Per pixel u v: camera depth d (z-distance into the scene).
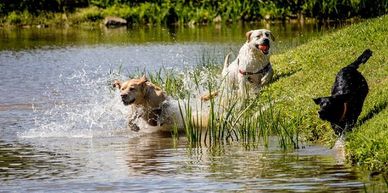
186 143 14.33
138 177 11.62
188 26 41.19
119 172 12.03
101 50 30.59
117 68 25.14
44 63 27.09
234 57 25.17
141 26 41.81
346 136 12.66
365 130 12.33
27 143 14.59
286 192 10.42
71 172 12.12
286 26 38.16
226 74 17.83
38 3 44.94
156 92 15.86
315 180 10.96
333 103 12.70
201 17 42.56
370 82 14.65
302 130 14.16
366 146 11.69
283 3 42.00
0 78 23.64
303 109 14.78
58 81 22.84
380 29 18.75
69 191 10.90
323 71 16.80
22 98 19.92
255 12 42.06
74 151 13.80
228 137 14.52
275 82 17.48
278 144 13.68
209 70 20.75
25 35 37.72
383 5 39.78
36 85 22.14
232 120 15.11
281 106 15.41
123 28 40.81
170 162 12.66
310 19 40.91
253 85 17.75
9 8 44.56
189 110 14.67
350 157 11.91
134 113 15.75
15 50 31.31
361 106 12.98
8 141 14.79
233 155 13.00
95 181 11.45
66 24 42.97
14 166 12.67
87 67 25.80
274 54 22.41
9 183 11.49
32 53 30.12
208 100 16.66
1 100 19.66
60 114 17.55
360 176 11.02
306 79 16.73
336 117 12.77
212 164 12.35
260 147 13.54
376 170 11.25
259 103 16.02
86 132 15.61
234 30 37.47
